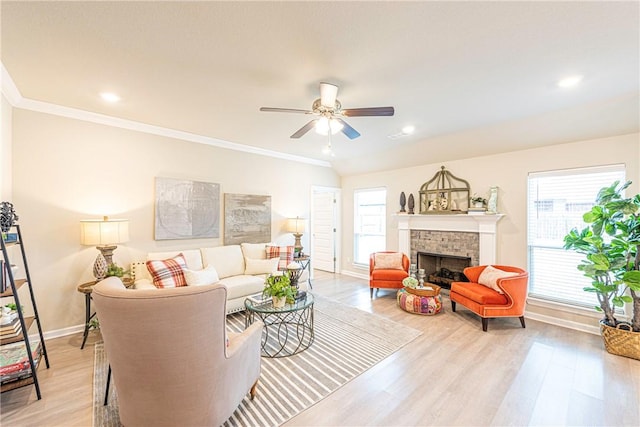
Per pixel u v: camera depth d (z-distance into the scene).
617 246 2.64
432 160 4.67
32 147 2.80
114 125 3.30
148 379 1.40
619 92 2.52
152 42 1.78
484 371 2.34
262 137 4.05
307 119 3.27
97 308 1.39
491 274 3.45
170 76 2.24
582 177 3.30
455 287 3.70
